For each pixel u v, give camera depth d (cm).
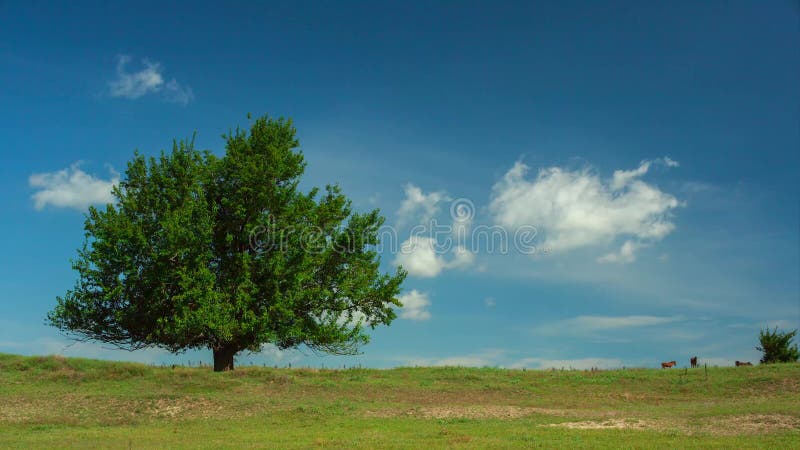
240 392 2811
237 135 3503
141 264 3177
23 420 2262
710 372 3372
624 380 3297
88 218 3200
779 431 1836
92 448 1708
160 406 2481
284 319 3266
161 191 3328
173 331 3092
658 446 1597
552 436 1789
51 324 3219
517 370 3716
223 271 3334
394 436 1833
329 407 2495
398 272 3647
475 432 1894
